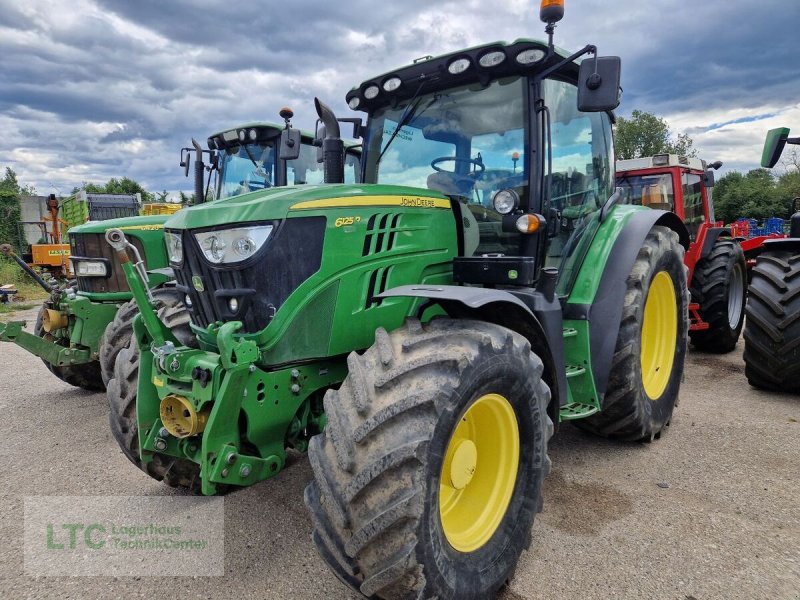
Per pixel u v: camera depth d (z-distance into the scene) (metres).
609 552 2.48
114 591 2.32
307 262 2.41
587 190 3.54
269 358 2.36
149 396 2.61
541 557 2.46
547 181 2.98
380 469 1.80
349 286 2.52
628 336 3.27
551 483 3.14
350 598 2.23
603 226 3.57
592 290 3.26
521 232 2.81
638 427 3.40
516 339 2.30
